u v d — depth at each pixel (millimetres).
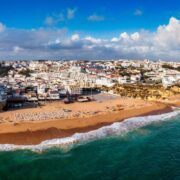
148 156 112562
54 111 193250
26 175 93875
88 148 122375
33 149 119250
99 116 181250
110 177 92375
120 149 121625
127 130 155625
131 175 93688
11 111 190750
